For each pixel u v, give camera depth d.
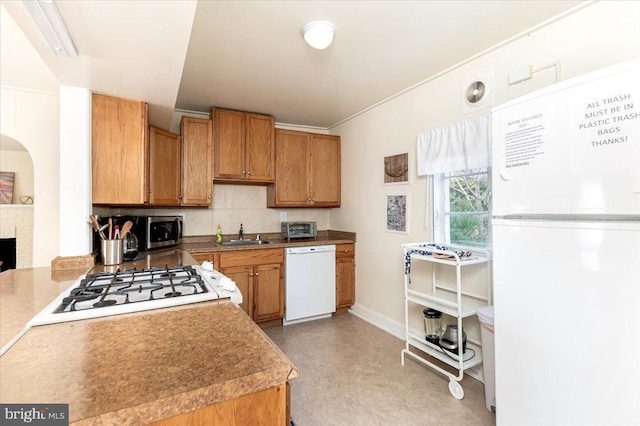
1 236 3.96
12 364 0.71
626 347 0.95
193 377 0.66
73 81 1.77
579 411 1.05
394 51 2.15
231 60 2.27
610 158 1.01
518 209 1.29
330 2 1.63
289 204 3.63
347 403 1.96
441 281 2.56
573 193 1.10
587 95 1.07
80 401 0.57
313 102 3.18
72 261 1.80
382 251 3.22
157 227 2.73
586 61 1.66
